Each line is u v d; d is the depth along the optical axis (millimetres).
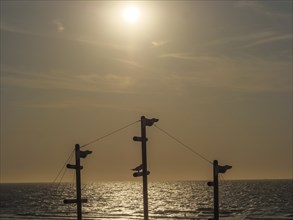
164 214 110062
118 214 110750
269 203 146125
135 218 99688
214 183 27516
